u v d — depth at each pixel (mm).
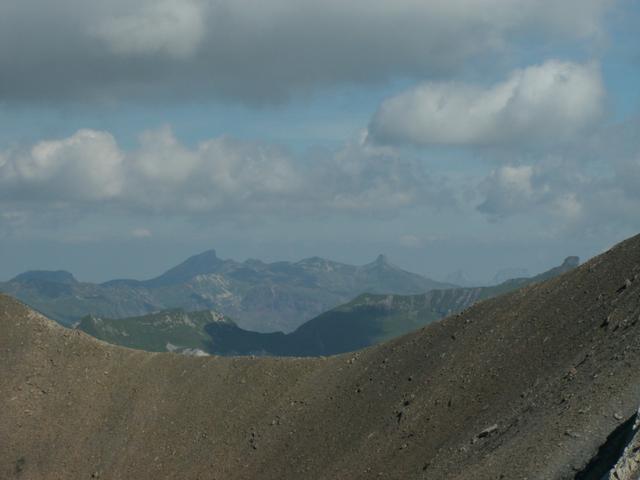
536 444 181500
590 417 176000
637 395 171500
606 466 152125
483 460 195375
